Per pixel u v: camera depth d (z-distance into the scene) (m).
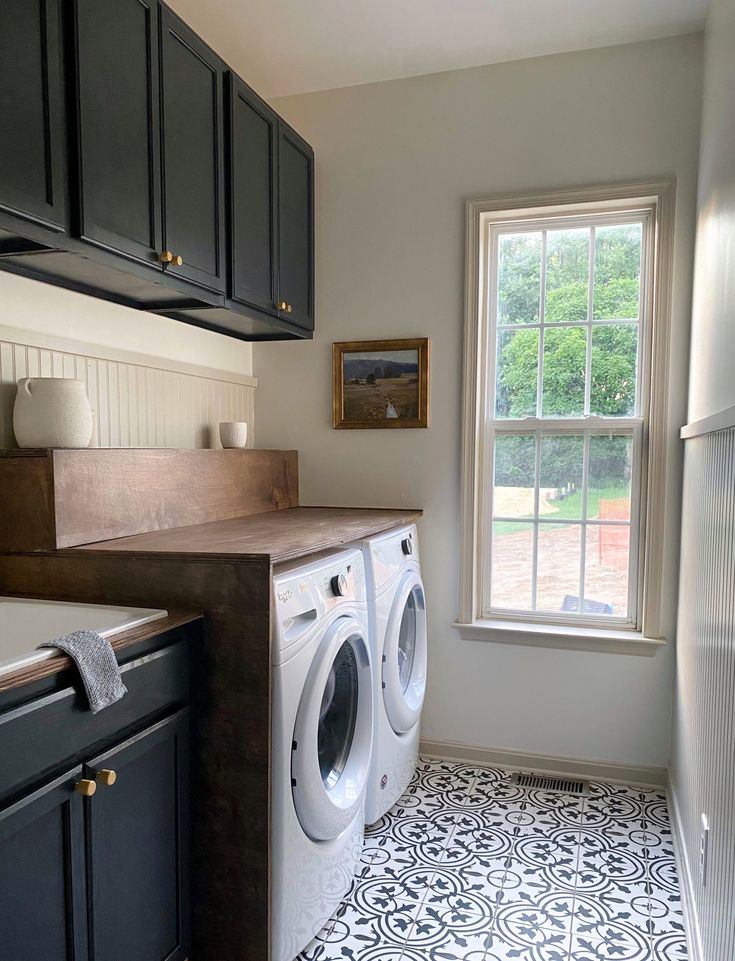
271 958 1.53
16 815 1.04
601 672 2.56
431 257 2.68
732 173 1.56
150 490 1.91
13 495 1.63
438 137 2.65
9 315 1.73
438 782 2.55
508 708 2.67
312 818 1.61
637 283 2.56
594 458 2.63
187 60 1.85
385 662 2.14
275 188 2.40
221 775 1.53
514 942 1.71
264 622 1.48
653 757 2.52
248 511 2.47
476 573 2.74
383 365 2.76
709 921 1.44
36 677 1.09
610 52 2.44
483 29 2.33
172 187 1.79
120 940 1.30
